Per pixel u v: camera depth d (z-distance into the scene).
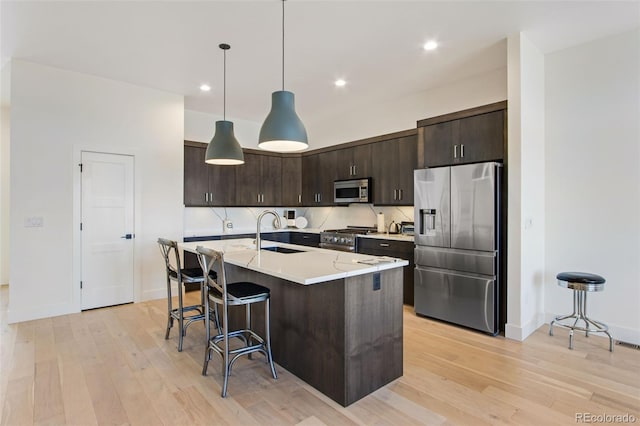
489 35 3.26
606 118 3.29
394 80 4.43
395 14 2.89
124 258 4.42
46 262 3.88
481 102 4.26
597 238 3.36
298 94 4.98
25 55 3.61
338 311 2.24
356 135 5.84
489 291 3.36
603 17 2.93
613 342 3.19
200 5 2.75
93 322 3.73
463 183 3.52
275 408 2.18
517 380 2.50
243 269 3.25
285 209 6.86
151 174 4.61
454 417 2.07
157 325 3.66
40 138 3.83
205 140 5.90
